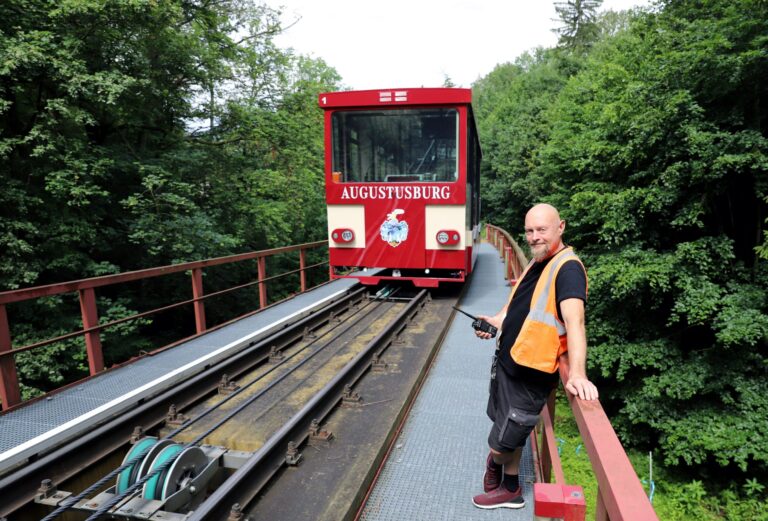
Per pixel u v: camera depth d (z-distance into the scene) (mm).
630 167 12469
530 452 3715
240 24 16719
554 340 2248
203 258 13227
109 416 4125
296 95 17984
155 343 13430
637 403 10977
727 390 10086
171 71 13406
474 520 2891
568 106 17906
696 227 11367
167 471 3057
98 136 12664
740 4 10055
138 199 11805
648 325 11523
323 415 3961
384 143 7773
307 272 21828
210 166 14867
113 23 10781
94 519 2613
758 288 9711
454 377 5332
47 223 10031
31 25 9742
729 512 9180
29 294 4477
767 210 10719
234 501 2848
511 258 10695
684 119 10492
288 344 6211
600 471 1398
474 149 9750
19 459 3363
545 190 33312
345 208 8023
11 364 4293
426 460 3619
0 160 9273
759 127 10148
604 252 12578
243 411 4352
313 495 2996
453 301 8633
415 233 7820
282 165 17141
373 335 6602
